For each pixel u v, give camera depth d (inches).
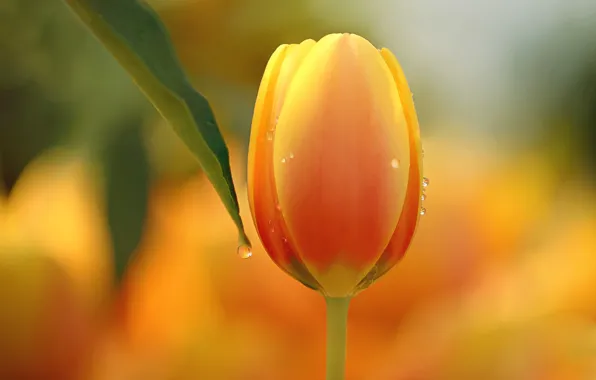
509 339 24.3
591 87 38.5
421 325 24.8
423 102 34.9
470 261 25.4
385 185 18.8
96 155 25.8
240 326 24.5
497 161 31.7
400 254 19.2
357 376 24.5
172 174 26.4
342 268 19.0
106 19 19.3
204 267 25.0
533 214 29.0
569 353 24.2
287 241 19.1
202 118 19.3
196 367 24.0
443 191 25.9
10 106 25.9
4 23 25.9
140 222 25.5
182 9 26.2
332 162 18.7
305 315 24.8
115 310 24.7
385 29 32.0
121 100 25.9
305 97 18.7
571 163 35.6
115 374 24.0
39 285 23.5
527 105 38.0
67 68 26.0
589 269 25.8
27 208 24.9
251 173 19.2
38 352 23.5
